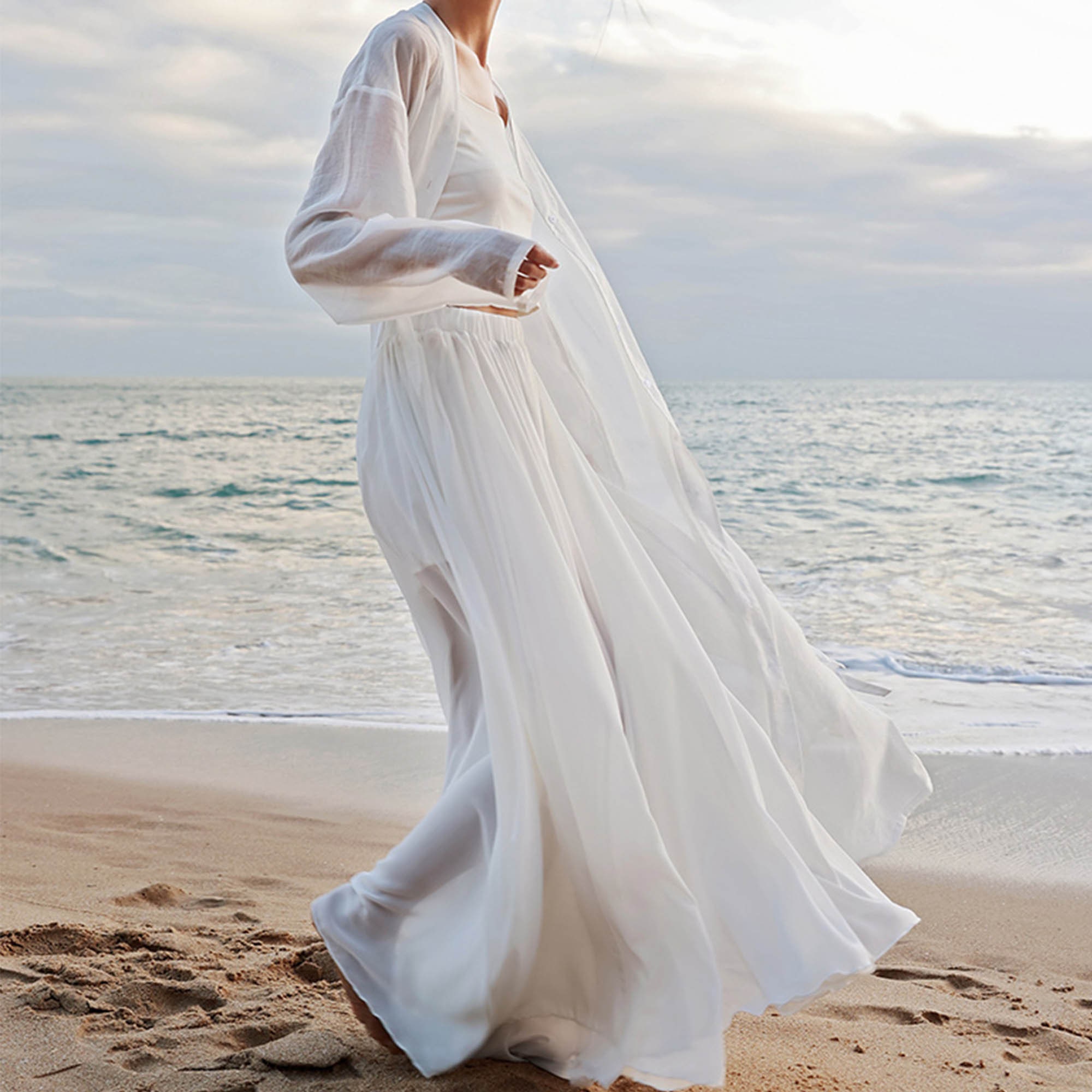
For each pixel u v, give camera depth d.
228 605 9.80
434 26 2.03
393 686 6.91
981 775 5.07
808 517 16.20
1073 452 26.23
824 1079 2.09
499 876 1.75
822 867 1.89
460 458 1.94
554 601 1.85
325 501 18.80
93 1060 2.00
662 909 1.74
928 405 47.22
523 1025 1.86
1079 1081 2.16
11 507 17.92
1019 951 3.17
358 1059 1.99
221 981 2.44
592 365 2.26
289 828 4.29
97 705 6.41
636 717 1.87
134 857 3.82
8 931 2.69
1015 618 8.97
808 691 2.21
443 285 1.79
